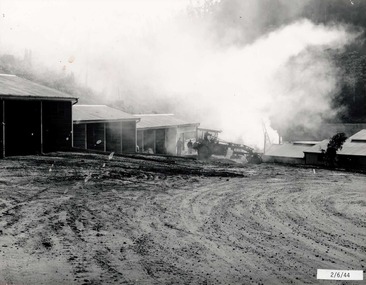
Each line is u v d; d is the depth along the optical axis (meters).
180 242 10.34
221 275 8.23
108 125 35.47
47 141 30.09
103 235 10.61
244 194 17.55
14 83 28.75
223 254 9.57
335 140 40.72
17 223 11.32
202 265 8.77
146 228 11.48
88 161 25.16
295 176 24.31
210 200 15.93
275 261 9.21
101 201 14.62
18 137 28.59
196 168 25.75
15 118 28.56
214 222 12.55
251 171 25.88
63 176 19.48
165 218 12.73
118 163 25.27
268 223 12.73
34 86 29.69
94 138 34.31
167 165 26.20
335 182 22.31
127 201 14.88
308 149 45.16
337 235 11.58
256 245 10.38
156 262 8.80
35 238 10.09
